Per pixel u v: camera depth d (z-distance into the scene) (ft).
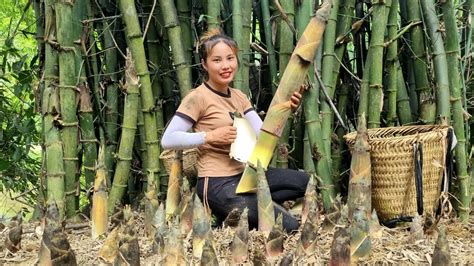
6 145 14.16
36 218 11.53
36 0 11.93
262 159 8.96
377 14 10.58
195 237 7.37
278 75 11.84
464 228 9.79
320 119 10.91
